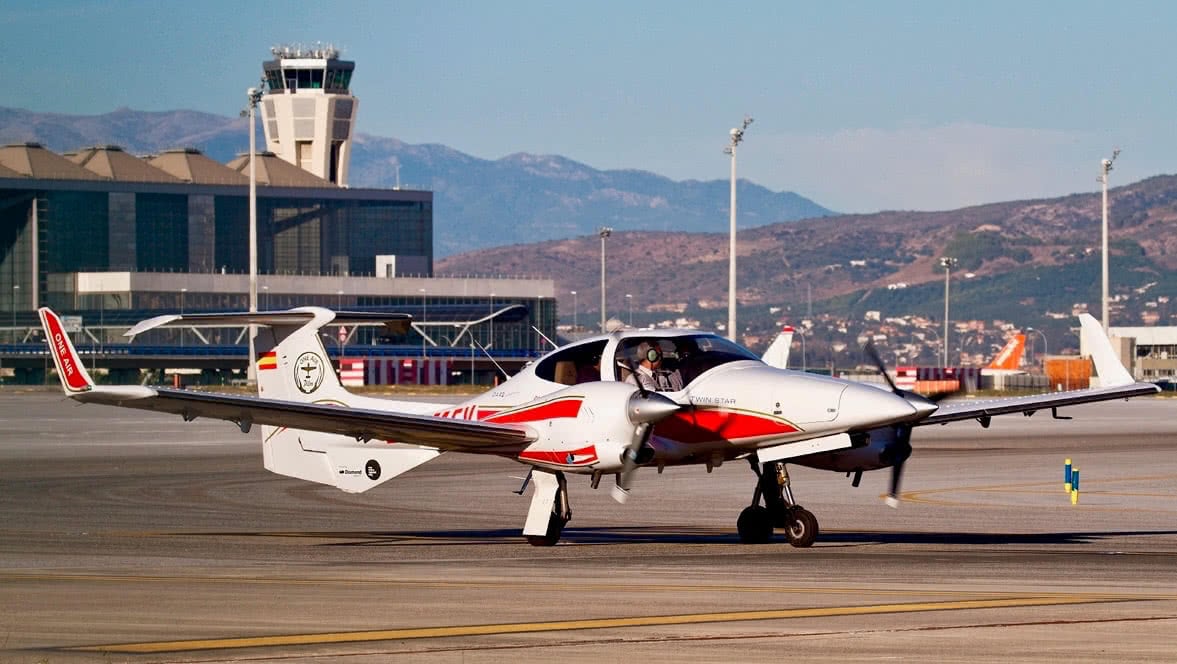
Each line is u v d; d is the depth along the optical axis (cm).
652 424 7206
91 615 5091
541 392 7700
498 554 7144
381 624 4894
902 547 7469
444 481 12456
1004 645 4494
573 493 11319
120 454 16112
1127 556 6944
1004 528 8650
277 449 8494
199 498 10725
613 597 5488
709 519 9375
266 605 5303
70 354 6944
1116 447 17512
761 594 5550
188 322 8050
